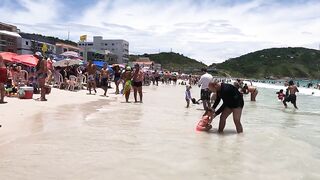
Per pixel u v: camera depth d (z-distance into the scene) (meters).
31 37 83.31
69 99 19.02
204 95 16.30
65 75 30.08
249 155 7.89
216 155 7.81
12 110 13.04
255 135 10.25
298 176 6.52
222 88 10.77
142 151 7.93
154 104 19.22
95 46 154.00
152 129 10.81
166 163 7.03
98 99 20.50
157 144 8.70
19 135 8.92
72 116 12.59
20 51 73.06
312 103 30.20
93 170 6.38
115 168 6.55
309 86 82.31
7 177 5.82
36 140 8.51
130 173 6.30
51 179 5.81
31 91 17.62
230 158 7.59
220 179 6.20
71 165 6.63
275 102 27.73
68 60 29.95
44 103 16.09
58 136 9.08
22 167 6.39
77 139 8.84
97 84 31.66
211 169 6.77
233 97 10.65
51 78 26.92
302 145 9.12
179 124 12.04
